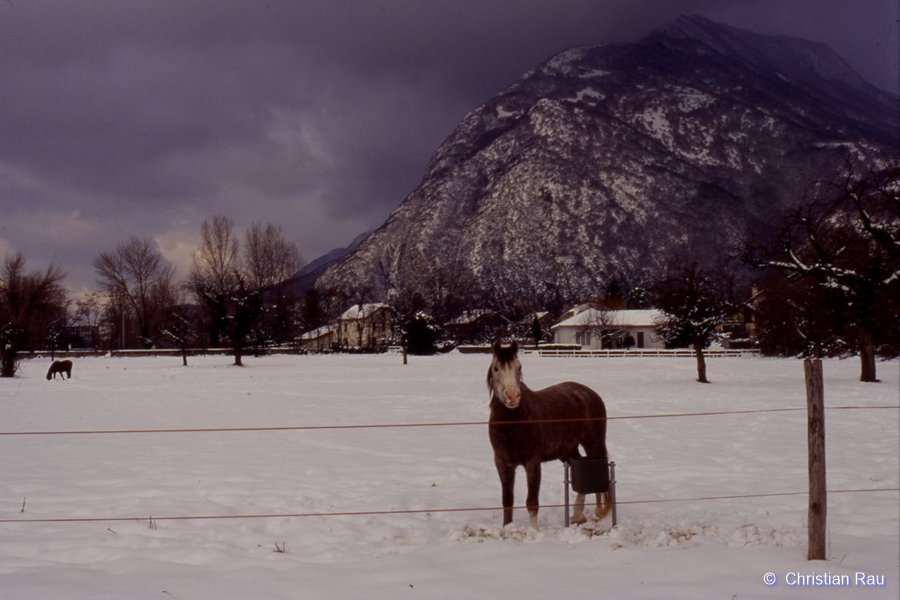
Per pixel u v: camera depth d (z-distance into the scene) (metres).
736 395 27.91
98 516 9.72
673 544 7.79
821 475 7.25
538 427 8.50
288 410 23.44
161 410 23.86
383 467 13.05
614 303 120.06
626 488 11.27
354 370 50.66
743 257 35.50
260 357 80.44
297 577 6.82
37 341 87.50
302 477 12.20
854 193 33.16
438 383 36.12
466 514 9.70
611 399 26.61
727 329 84.75
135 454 14.62
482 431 17.86
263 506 10.20
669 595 6.18
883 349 49.50
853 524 9.16
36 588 6.54
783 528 8.63
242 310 60.38
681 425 18.52
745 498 10.41
